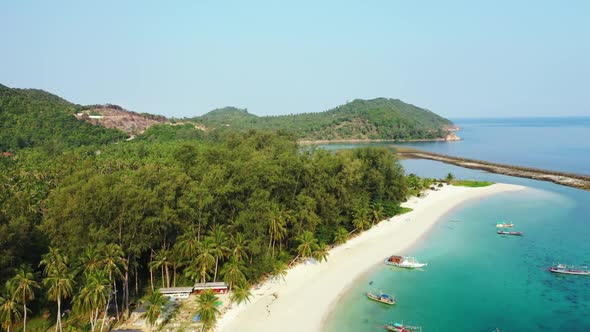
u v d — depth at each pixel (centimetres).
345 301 6856
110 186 6209
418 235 10350
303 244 8056
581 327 6109
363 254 8988
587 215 12175
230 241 7025
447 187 16412
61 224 6081
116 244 6009
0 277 5681
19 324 5969
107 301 5819
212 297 5912
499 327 6109
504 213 12481
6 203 7150
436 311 6569
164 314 6262
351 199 10381
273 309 6519
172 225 6650
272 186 8150
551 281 7731
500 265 8475
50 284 5634
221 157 9431
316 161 10044
